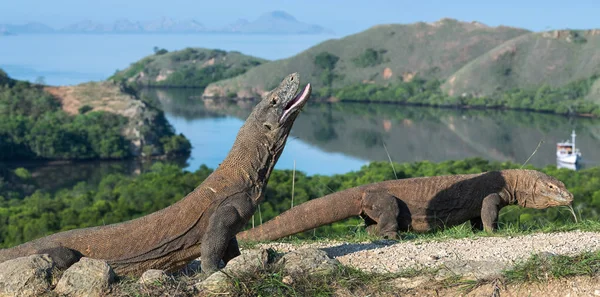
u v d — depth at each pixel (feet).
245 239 36.04
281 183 136.56
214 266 22.53
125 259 23.27
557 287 19.06
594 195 120.88
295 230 36.63
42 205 162.09
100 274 20.06
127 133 489.26
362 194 37.42
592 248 24.04
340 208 37.09
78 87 608.60
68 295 19.77
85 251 23.22
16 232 131.13
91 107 554.87
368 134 577.43
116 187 194.90
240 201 23.15
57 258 22.75
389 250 25.50
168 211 23.47
